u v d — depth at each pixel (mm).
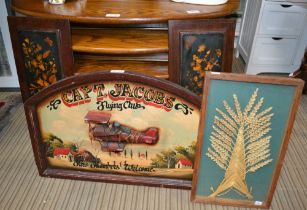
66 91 1061
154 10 1317
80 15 1241
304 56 1852
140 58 1545
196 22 1228
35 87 1435
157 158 1160
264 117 979
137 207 1149
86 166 1219
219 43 1278
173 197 1190
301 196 1216
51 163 1232
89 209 1140
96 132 1127
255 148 1034
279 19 1887
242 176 1091
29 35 1290
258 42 1984
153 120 1087
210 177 1107
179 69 1319
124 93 1049
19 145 1475
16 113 1724
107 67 1480
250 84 930
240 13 2305
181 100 1031
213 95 959
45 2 1400
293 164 1382
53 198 1183
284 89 929
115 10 1317
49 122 1130
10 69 1843
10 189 1222
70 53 1306
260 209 1151
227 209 1152
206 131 1023
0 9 1622
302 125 1659
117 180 1223
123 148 1149
